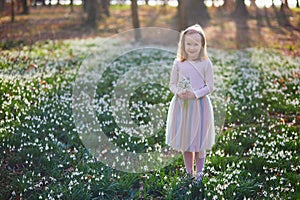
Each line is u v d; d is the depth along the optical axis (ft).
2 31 71.36
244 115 27.99
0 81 31.12
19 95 28.37
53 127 24.12
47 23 92.12
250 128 24.82
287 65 47.34
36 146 21.26
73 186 17.47
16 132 22.71
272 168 19.44
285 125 25.62
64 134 23.39
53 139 22.21
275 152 21.36
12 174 18.81
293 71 42.78
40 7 117.29
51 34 77.20
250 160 20.07
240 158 20.68
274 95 32.68
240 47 69.10
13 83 31.24
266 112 28.91
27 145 21.47
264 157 20.42
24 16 100.12
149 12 116.78
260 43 73.36
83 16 101.55
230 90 33.96
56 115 25.79
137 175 18.99
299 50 63.41
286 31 89.15
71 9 108.68
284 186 17.88
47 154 20.79
